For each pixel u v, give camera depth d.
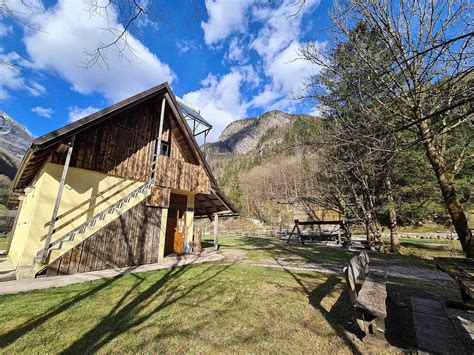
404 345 3.07
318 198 17.72
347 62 5.60
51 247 6.52
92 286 5.74
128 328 3.56
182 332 3.44
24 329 3.53
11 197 14.84
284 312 4.17
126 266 8.24
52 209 7.27
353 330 3.51
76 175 7.90
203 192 11.41
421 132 5.41
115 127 9.05
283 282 6.19
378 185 14.24
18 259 7.41
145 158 9.80
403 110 5.71
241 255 11.32
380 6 5.16
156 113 10.61
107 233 7.95
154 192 9.48
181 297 4.96
